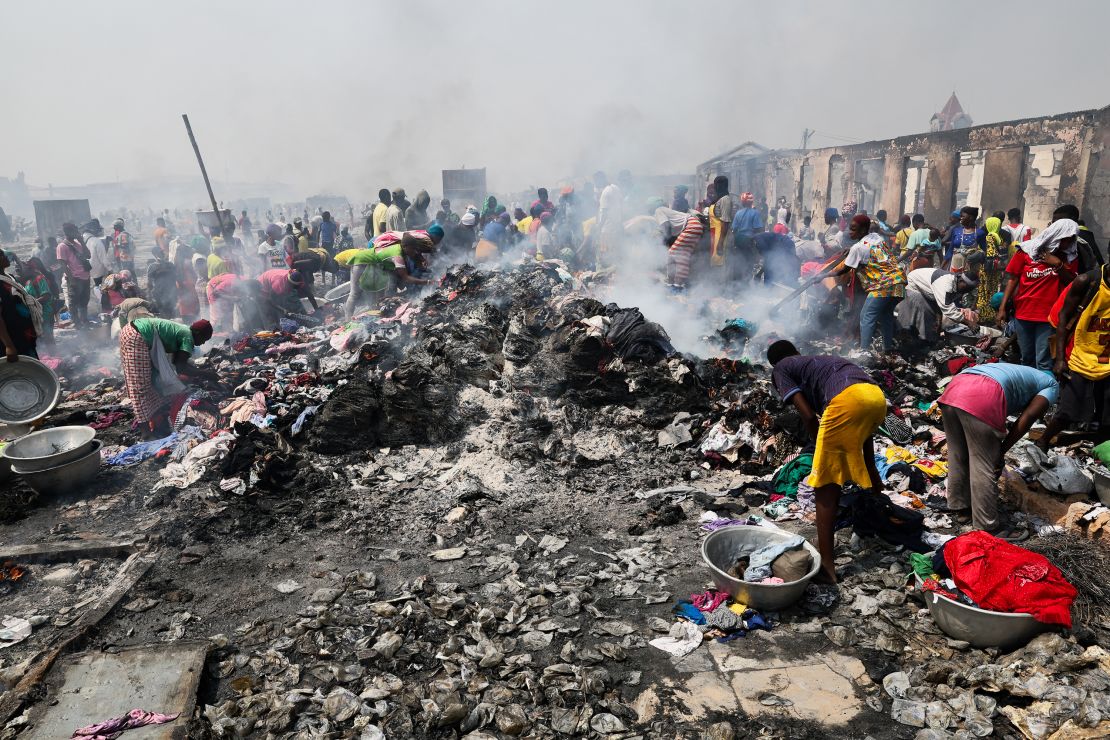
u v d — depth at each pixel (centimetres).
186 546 496
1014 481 516
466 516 534
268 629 401
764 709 332
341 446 642
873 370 779
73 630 403
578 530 513
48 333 1172
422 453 640
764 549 429
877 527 472
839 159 2934
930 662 355
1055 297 661
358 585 441
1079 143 1702
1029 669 338
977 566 370
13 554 486
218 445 645
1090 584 395
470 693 346
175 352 711
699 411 695
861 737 313
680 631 387
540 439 657
